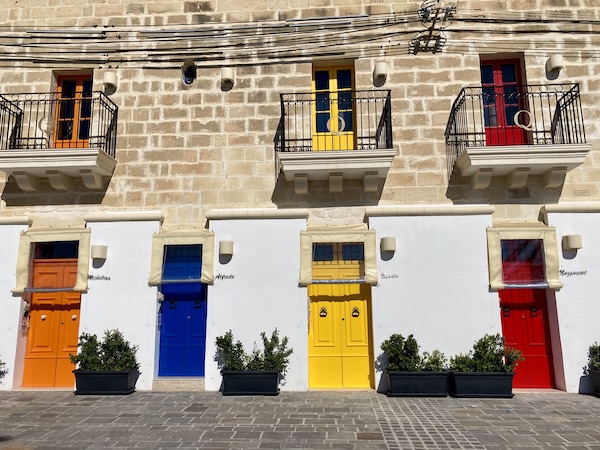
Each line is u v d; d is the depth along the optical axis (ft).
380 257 27.68
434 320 26.96
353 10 30.66
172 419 21.02
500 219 28.27
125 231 28.84
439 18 30.12
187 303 28.99
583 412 22.00
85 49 31.42
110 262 28.53
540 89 29.35
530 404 23.50
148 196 29.78
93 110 30.66
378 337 26.96
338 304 28.30
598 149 28.68
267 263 27.99
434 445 17.53
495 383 24.84
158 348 28.40
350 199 28.99
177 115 30.55
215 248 28.32
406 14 30.37
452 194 28.66
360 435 18.67
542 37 29.81
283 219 28.37
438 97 29.55
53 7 31.91
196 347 28.53
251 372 25.52
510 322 27.89
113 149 30.32
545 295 28.07
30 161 28.19
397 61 30.04
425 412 22.04
